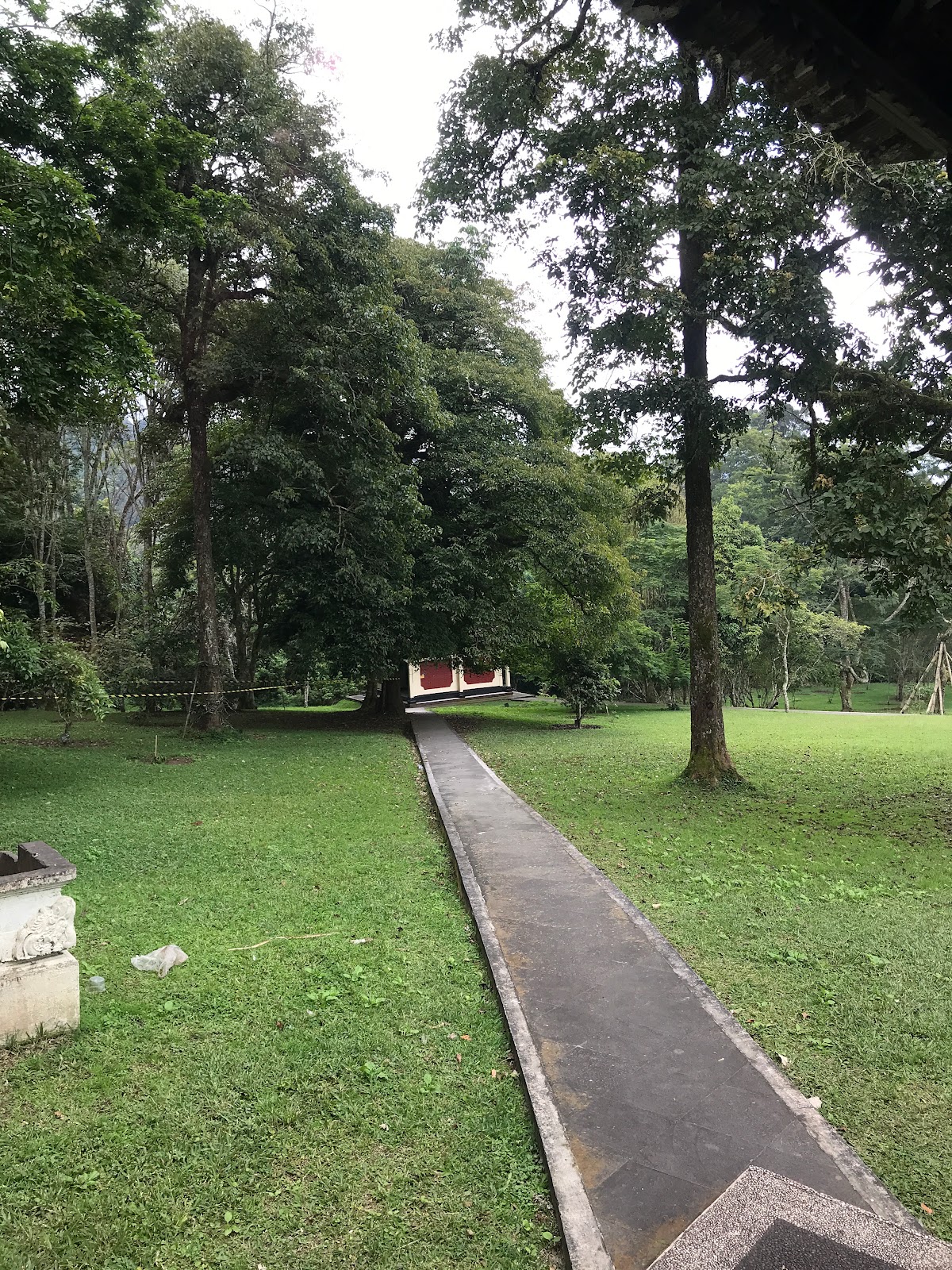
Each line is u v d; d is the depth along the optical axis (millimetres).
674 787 11406
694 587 11695
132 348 9336
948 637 27938
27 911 3941
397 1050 3875
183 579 22312
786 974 4848
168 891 6414
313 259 15672
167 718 21094
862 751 15336
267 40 15758
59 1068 3684
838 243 8781
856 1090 3574
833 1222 2482
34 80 9031
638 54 9617
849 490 8711
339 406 15961
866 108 1664
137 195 10375
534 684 35500
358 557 17750
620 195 9148
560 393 21859
